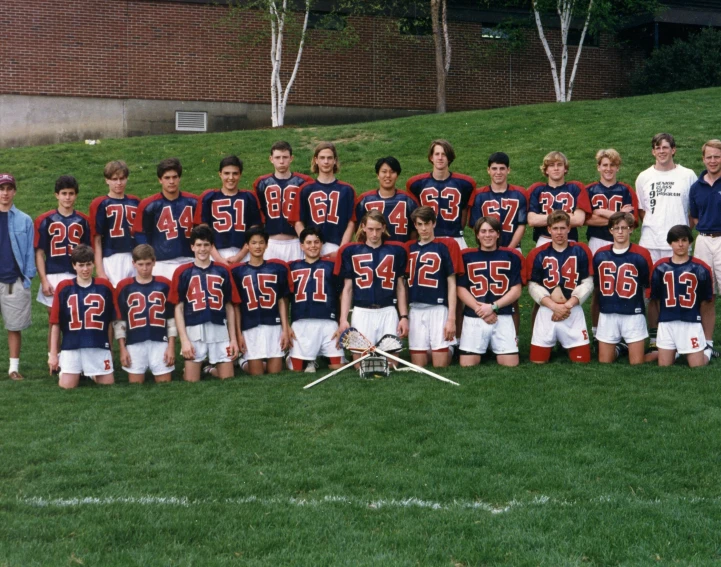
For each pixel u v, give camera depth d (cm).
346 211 816
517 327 826
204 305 749
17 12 1892
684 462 511
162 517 441
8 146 1906
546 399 641
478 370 749
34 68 1909
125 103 1970
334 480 493
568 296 786
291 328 788
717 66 2067
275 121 1948
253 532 425
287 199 820
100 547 408
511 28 2142
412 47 2134
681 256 753
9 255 761
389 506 457
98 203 802
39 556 397
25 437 571
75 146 1717
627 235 771
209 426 591
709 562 390
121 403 662
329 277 783
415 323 784
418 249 780
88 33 1938
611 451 532
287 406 638
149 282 756
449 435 563
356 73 2105
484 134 1655
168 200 804
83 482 491
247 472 506
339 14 2094
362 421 595
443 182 819
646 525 428
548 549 405
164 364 754
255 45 2031
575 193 823
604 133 1589
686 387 670
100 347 741
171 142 1727
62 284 737
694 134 1526
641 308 771
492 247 781
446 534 422
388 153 1581
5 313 762
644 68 2178
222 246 812
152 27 1975
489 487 478
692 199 809
